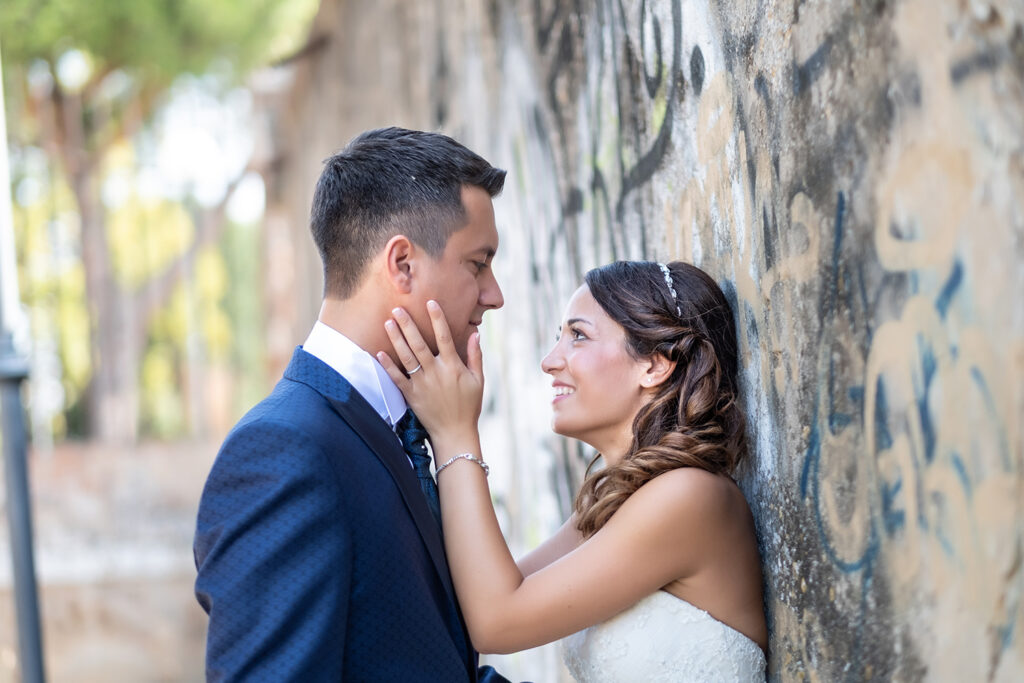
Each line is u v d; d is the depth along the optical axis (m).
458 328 1.80
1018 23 1.03
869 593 1.38
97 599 6.94
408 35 6.03
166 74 12.38
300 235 13.37
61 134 12.80
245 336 16.28
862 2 1.31
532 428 3.54
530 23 3.35
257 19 11.97
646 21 2.23
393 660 1.54
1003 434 1.07
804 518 1.58
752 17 1.66
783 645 1.71
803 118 1.49
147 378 14.48
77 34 11.70
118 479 9.05
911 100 1.21
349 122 9.13
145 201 13.48
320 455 1.51
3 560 6.78
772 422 1.71
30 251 12.49
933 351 1.19
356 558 1.53
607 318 1.88
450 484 1.73
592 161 2.74
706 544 1.70
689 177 2.04
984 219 1.09
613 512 1.77
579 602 1.67
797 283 1.55
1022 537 1.05
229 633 1.41
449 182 1.75
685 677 1.70
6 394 3.83
